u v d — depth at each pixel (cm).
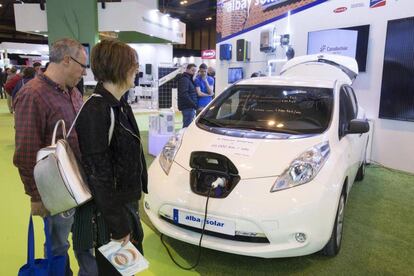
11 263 265
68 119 192
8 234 311
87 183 152
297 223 232
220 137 290
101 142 146
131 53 156
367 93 572
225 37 825
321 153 265
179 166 272
